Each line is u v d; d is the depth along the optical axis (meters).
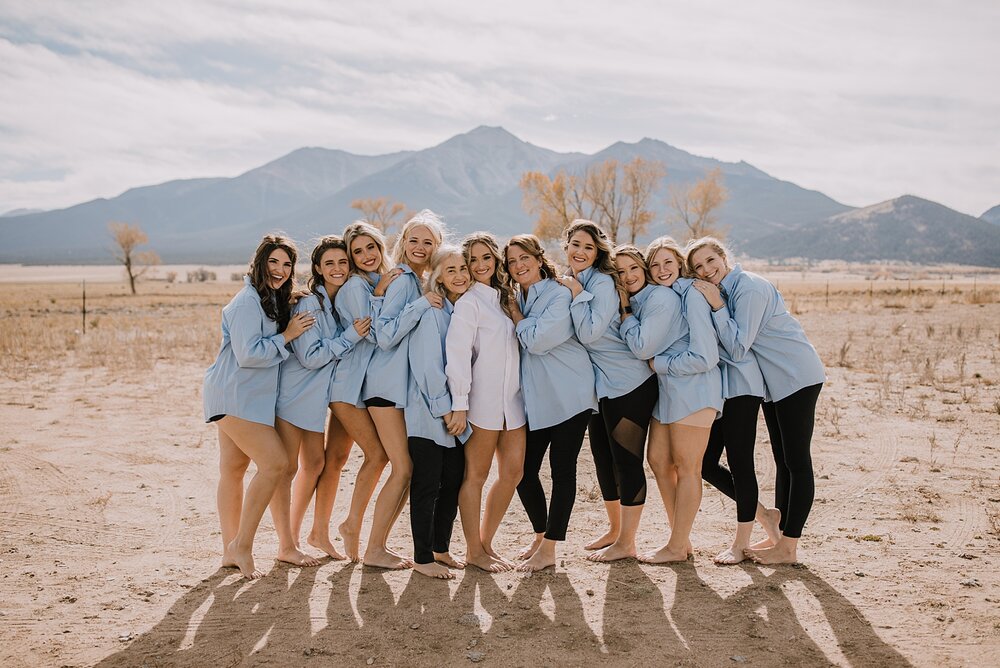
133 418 9.88
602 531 5.65
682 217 49.16
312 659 3.63
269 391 4.76
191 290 75.69
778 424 4.96
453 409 4.67
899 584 4.45
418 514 4.71
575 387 4.83
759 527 5.67
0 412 10.13
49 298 55.03
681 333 4.80
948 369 12.71
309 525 5.87
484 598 4.35
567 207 48.53
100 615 4.13
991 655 3.60
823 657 3.61
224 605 4.27
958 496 6.10
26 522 5.79
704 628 3.92
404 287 4.91
